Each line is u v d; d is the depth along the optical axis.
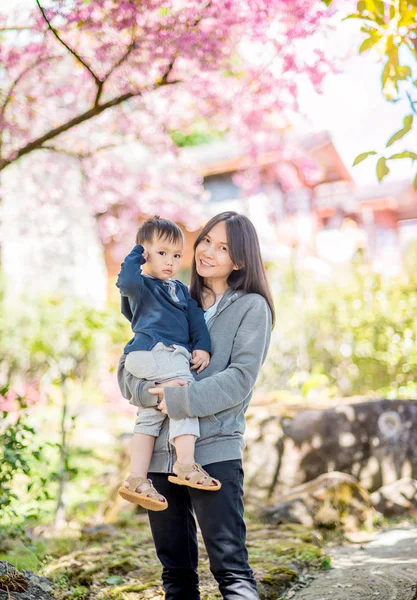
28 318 7.19
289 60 5.24
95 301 10.12
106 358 7.49
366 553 4.44
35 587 3.10
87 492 6.57
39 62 5.57
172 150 6.78
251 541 4.50
